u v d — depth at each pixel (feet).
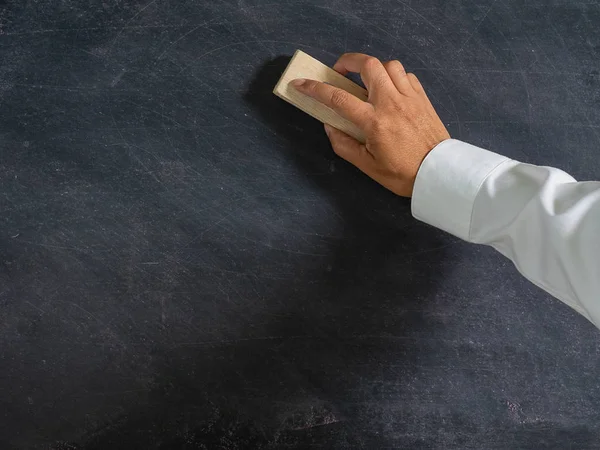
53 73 2.90
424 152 2.72
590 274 1.97
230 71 3.02
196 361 2.94
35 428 2.82
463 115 3.17
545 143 3.22
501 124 3.20
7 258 2.81
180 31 2.99
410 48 3.17
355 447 3.05
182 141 2.96
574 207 2.06
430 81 3.17
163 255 2.93
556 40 3.25
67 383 2.84
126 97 2.93
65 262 2.86
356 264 3.07
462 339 3.13
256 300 2.99
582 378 3.19
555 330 3.19
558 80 3.25
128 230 2.91
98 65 2.93
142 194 2.92
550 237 2.09
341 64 2.99
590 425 3.18
